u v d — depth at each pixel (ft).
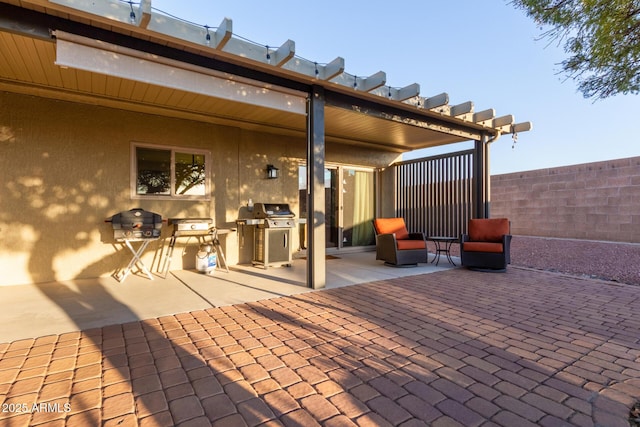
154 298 12.26
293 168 22.39
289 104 13.29
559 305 11.48
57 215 15.12
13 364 7.07
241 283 14.76
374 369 6.98
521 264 20.03
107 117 16.17
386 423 5.23
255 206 19.60
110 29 9.86
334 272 17.62
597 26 7.17
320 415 5.44
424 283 14.97
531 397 5.94
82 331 8.98
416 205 25.90
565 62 8.33
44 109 14.84
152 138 17.29
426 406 5.68
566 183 27.71
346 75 13.57
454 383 6.42
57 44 9.13
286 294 12.92
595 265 18.34
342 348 8.02
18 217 14.37
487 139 21.03
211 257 17.03
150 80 10.52
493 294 13.00
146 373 6.76
